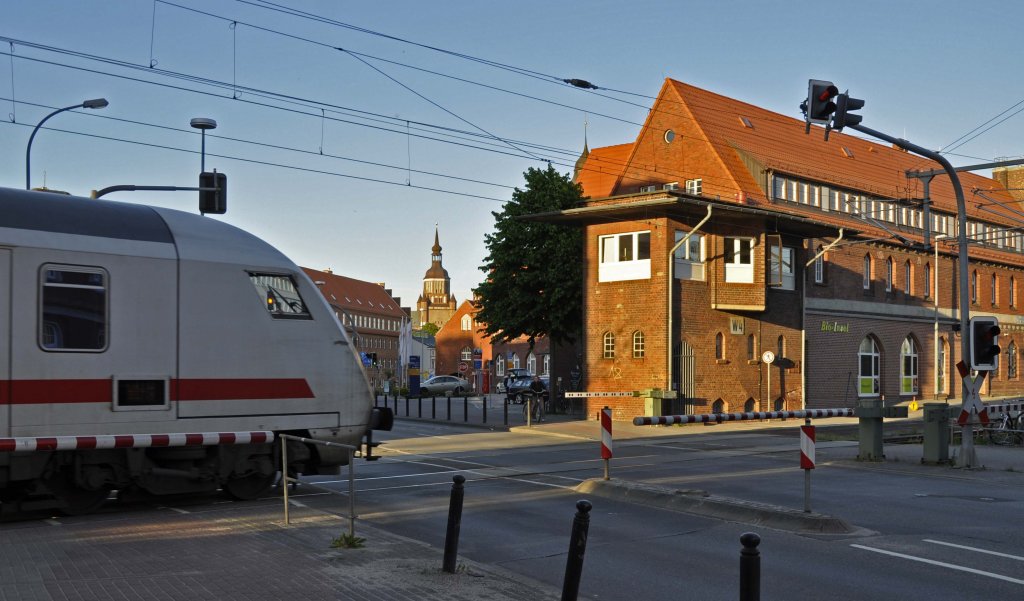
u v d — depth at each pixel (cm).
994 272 5675
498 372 8881
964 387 1834
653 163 4669
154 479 1276
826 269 4256
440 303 18250
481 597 769
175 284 1298
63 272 1213
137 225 1300
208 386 1310
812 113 1623
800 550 988
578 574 686
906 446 2358
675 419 1828
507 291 3972
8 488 1215
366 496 1425
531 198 3916
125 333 1252
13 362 1168
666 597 802
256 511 1234
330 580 823
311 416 1399
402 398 6175
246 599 758
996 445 2405
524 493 1455
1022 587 827
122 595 769
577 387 4262
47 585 802
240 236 1391
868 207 4847
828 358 4209
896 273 4772
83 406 1212
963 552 975
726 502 1214
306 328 1407
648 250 3391
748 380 3622
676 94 4575
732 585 841
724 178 4328
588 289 3544
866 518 1196
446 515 1235
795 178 4512
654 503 1315
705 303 3478
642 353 3381
